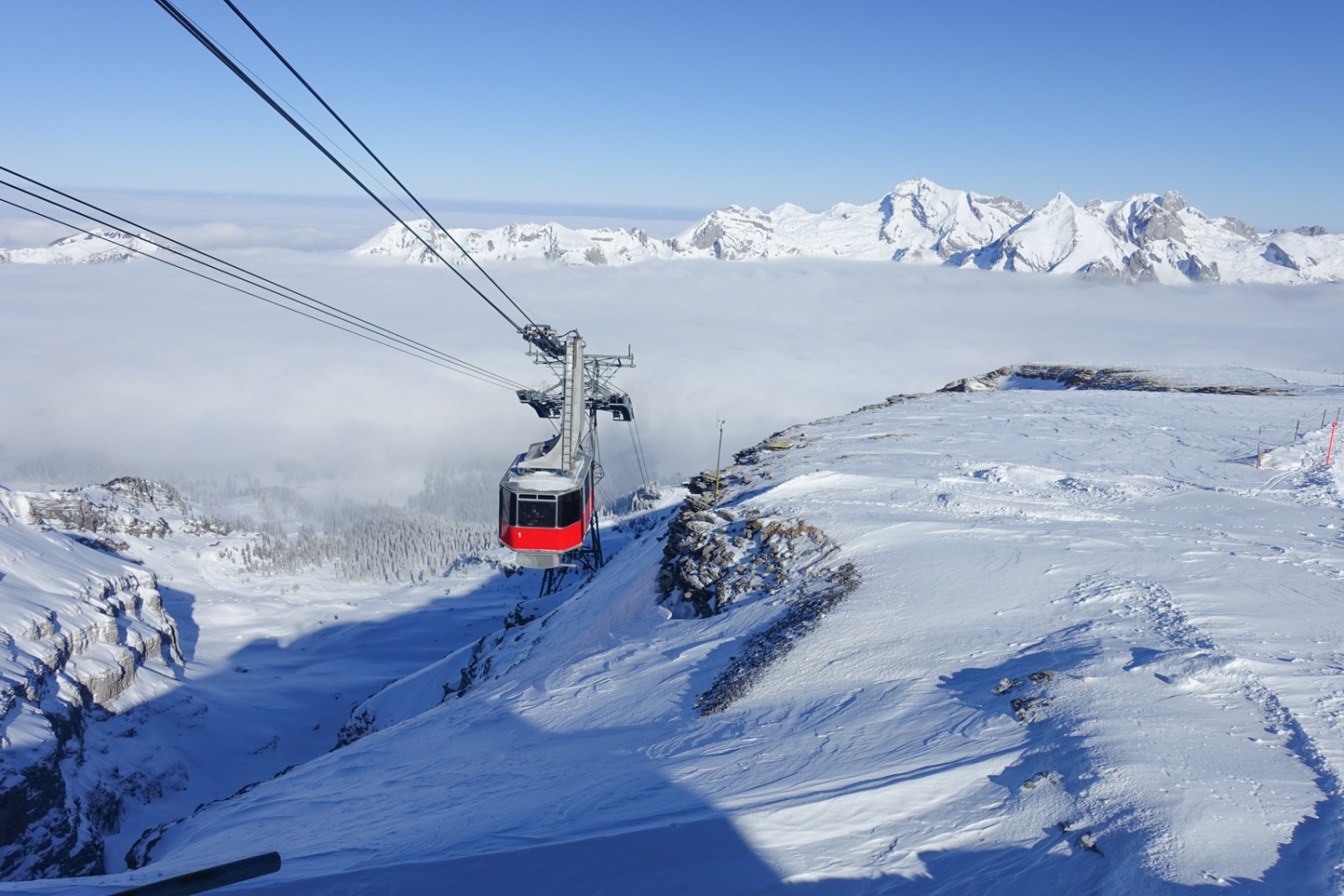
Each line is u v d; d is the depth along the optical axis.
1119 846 10.71
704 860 11.96
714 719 20.34
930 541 28.66
